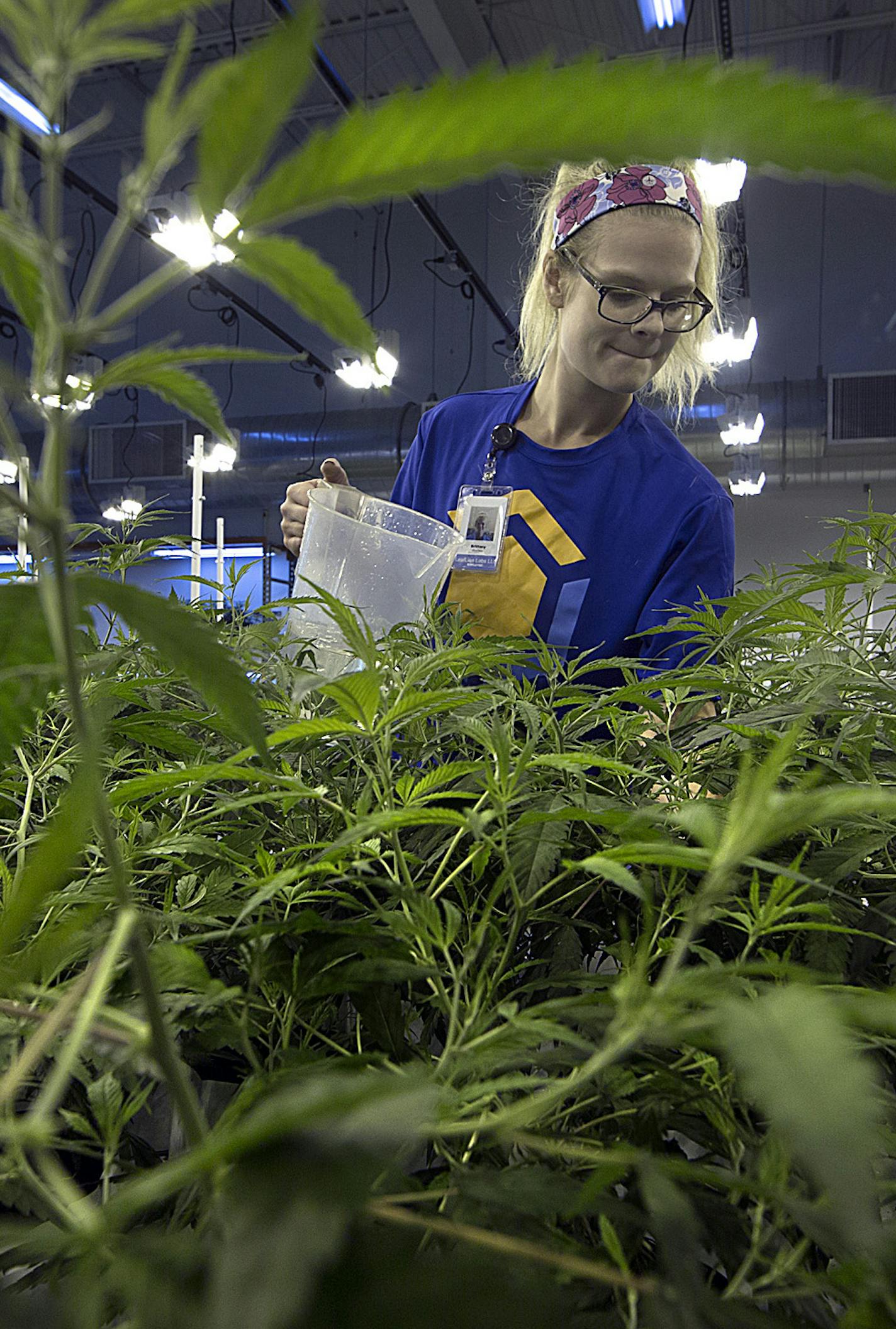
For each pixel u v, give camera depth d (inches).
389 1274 4.8
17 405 5.7
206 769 10.1
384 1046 10.4
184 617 6.4
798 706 15.2
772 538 283.4
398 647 16.4
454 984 11.0
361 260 344.5
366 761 15.8
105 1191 8.4
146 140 5.1
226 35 233.1
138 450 327.0
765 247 313.4
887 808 6.1
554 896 13.2
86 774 5.7
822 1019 4.7
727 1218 8.3
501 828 10.2
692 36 239.5
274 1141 5.0
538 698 17.0
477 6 229.9
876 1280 6.0
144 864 14.7
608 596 45.2
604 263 43.4
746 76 4.5
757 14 235.1
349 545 21.5
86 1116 10.4
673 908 12.1
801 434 273.9
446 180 5.1
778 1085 4.3
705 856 7.7
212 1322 4.3
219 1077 11.9
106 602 6.2
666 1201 6.1
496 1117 6.9
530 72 4.6
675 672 17.6
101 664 13.8
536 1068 9.9
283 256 5.6
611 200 43.2
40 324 5.7
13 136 5.2
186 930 12.4
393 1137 4.8
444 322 343.6
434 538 27.3
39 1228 6.8
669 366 57.4
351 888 13.5
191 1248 5.2
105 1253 5.5
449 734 16.8
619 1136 9.7
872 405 270.1
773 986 9.9
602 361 45.2
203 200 5.2
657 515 46.1
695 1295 5.7
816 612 17.8
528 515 47.0
